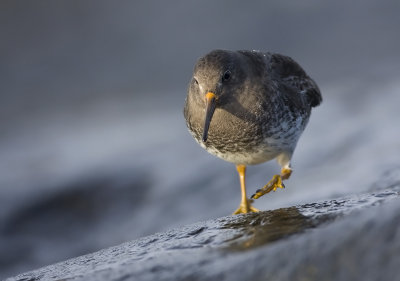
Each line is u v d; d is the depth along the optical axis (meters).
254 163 9.87
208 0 31.91
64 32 29.77
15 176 16.08
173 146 16.44
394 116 14.87
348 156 13.05
